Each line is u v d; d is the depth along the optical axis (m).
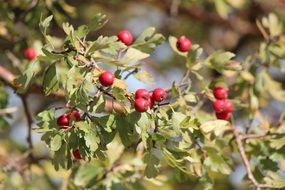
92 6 8.97
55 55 4.00
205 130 4.54
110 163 5.50
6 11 6.13
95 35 9.34
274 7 8.84
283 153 5.16
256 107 5.80
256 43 9.32
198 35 9.55
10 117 6.07
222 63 4.84
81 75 3.93
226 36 9.59
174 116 4.06
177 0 8.07
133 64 4.31
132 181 5.43
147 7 9.73
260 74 5.93
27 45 6.13
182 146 4.18
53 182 7.12
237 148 5.30
